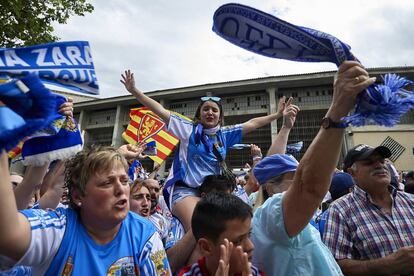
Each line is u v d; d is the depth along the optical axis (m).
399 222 2.38
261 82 24.12
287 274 1.64
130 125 5.52
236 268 1.52
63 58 1.34
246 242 1.57
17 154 2.01
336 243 2.44
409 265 2.03
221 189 2.60
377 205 2.48
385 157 2.50
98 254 1.41
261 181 2.32
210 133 3.04
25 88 0.88
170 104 27.55
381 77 1.22
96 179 1.42
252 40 1.09
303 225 1.59
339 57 1.16
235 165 22.92
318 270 1.64
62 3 6.80
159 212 3.72
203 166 2.87
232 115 25.33
